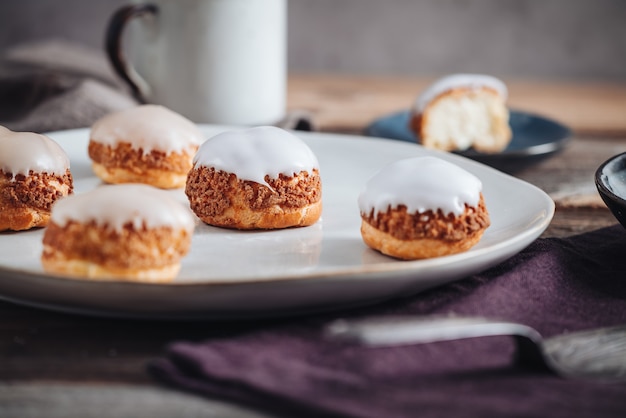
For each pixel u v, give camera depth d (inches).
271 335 20.1
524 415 18.3
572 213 27.2
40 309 21.5
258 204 24.2
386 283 20.7
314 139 29.4
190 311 20.6
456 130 34.5
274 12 32.5
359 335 18.8
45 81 33.4
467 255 21.4
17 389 19.2
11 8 45.8
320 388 18.8
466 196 22.7
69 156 28.0
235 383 18.8
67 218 20.9
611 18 46.3
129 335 20.7
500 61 47.1
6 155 23.8
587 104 40.7
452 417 18.3
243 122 32.6
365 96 41.4
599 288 22.3
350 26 46.9
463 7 46.6
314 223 24.8
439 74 47.2
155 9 31.9
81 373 19.6
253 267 22.6
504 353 20.0
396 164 23.3
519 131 34.6
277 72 33.0
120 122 26.6
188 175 25.0
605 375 19.4
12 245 23.4
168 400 19.0
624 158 24.9
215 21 31.8
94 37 46.5
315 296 20.6
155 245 21.0
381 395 18.8
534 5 46.4
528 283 21.9
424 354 19.8
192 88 32.2
